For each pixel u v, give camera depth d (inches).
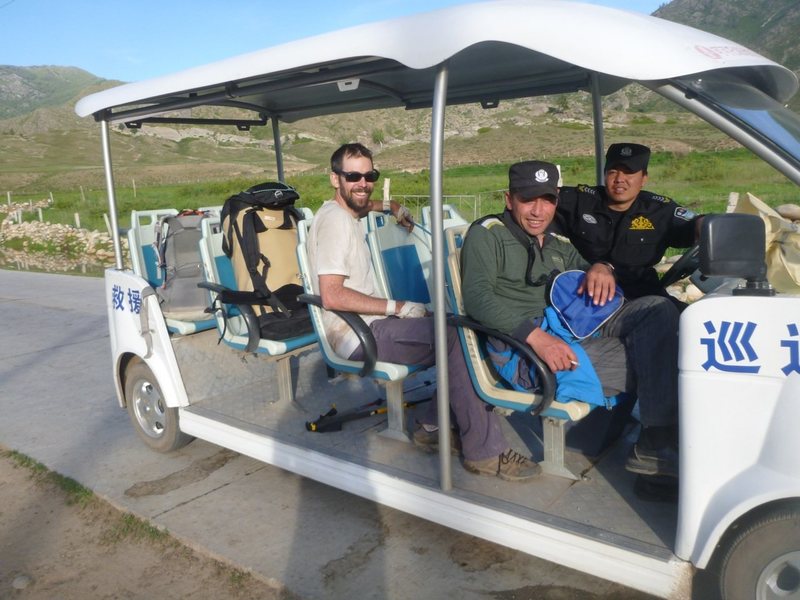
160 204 1261.1
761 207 96.3
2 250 825.5
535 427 144.3
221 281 172.1
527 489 115.6
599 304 110.8
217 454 177.6
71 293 445.4
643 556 94.7
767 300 83.6
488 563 123.6
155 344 164.1
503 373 118.1
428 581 119.4
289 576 123.4
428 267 174.7
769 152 87.0
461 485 117.9
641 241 134.4
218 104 176.9
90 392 237.0
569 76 145.1
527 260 119.7
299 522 141.6
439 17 98.0
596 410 129.9
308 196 1056.2
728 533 91.0
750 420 85.7
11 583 128.8
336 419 146.5
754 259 82.8
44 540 144.2
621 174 130.7
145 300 162.1
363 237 141.6
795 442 82.3
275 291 159.5
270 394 171.8
